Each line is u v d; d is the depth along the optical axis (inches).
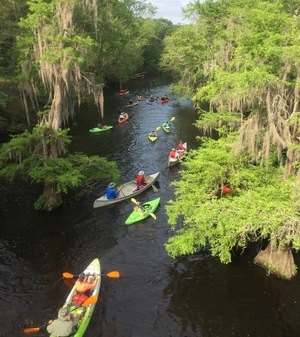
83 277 547.8
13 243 671.8
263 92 529.7
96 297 502.3
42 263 621.3
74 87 991.6
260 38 542.9
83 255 647.8
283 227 466.9
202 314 519.5
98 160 781.9
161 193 891.4
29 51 954.1
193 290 565.0
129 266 621.3
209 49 1330.0
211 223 502.6
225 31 1035.9
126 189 884.6
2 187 874.8
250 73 490.3
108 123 1488.7
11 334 478.9
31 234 701.3
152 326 499.5
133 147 1208.2
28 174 735.7
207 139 839.7
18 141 714.8
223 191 600.7
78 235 705.6
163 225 749.3
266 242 653.3
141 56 2689.5
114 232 721.0
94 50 1328.7
